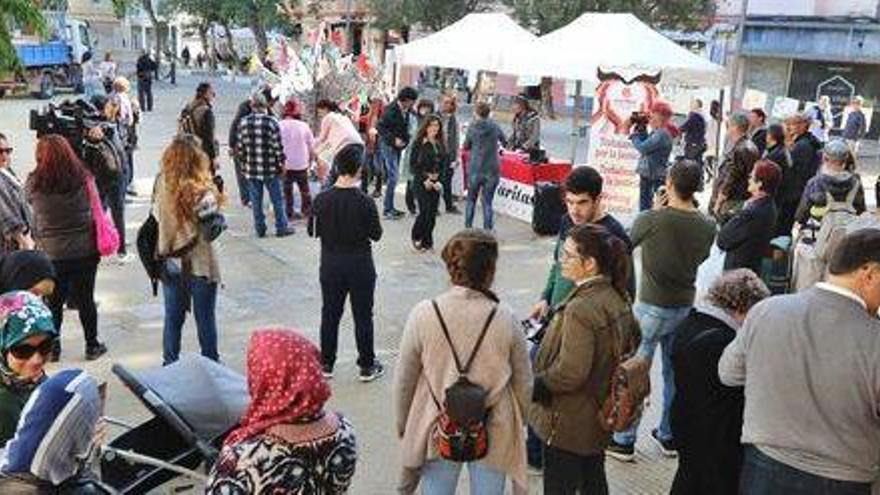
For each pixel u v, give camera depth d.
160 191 5.52
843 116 23.91
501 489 3.36
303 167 11.13
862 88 27.22
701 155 14.98
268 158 10.08
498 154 10.80
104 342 6.62
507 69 11.20
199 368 3.56
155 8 52.09
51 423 2.34
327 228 5.80
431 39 12.17
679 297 4.88
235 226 10.89
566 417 3.53
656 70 10.73
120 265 8.77
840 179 5.94
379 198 13.22
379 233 5.88
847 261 2.79
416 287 8.59
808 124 9.04
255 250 9.77
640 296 4.99
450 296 3.34
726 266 5.71
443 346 3.28
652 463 5.08
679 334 3.62
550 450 3.63
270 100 12.16
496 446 3.30
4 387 3.01
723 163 7.67
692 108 15.09
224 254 9.53
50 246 5.78
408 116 11.76
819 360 2.78
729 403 3.43
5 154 5.67
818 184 6.09
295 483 2.36
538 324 4.54
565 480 3.63
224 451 2.41
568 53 10.81
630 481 4.84
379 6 33.19
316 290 8.32
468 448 3.21
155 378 3.47
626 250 3.53
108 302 7.60
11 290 4.21
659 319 4.89
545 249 10.40
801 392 2.81
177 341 5.82
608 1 27.75
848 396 2.74
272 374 2.39
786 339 2.86
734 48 26.20
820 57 27.33
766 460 2.91
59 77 29.88
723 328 3.48
